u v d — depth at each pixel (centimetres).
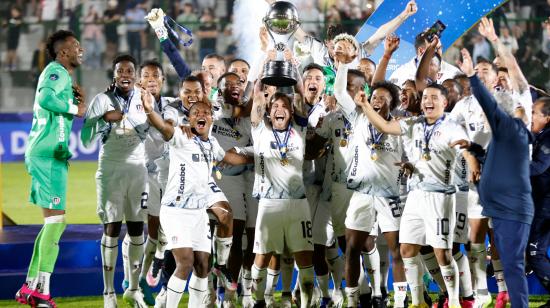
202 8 3466
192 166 1243
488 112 1195
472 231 1483
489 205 1225
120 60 1438
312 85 1383
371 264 1405
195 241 1249
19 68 3372
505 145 1207
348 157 1384
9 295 1548
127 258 1459
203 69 1606
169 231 1242
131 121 1428
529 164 1262
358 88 1410
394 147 1362
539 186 1387
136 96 1450
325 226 1437
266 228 1309
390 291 1639
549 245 1473
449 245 1332
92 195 2747
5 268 1634
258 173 1321
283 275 1382
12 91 3378
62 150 1380
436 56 1580
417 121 1350
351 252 1349
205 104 1259
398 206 1377
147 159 1521
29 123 3316
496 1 1700
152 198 1516
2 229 1895
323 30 2888
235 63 1556
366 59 1565
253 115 1326
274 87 1396
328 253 1448
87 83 3325
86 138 1440
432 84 1340
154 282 1527
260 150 1312
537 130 1389
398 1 1755
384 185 1359
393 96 1369
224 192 1421
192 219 1245
